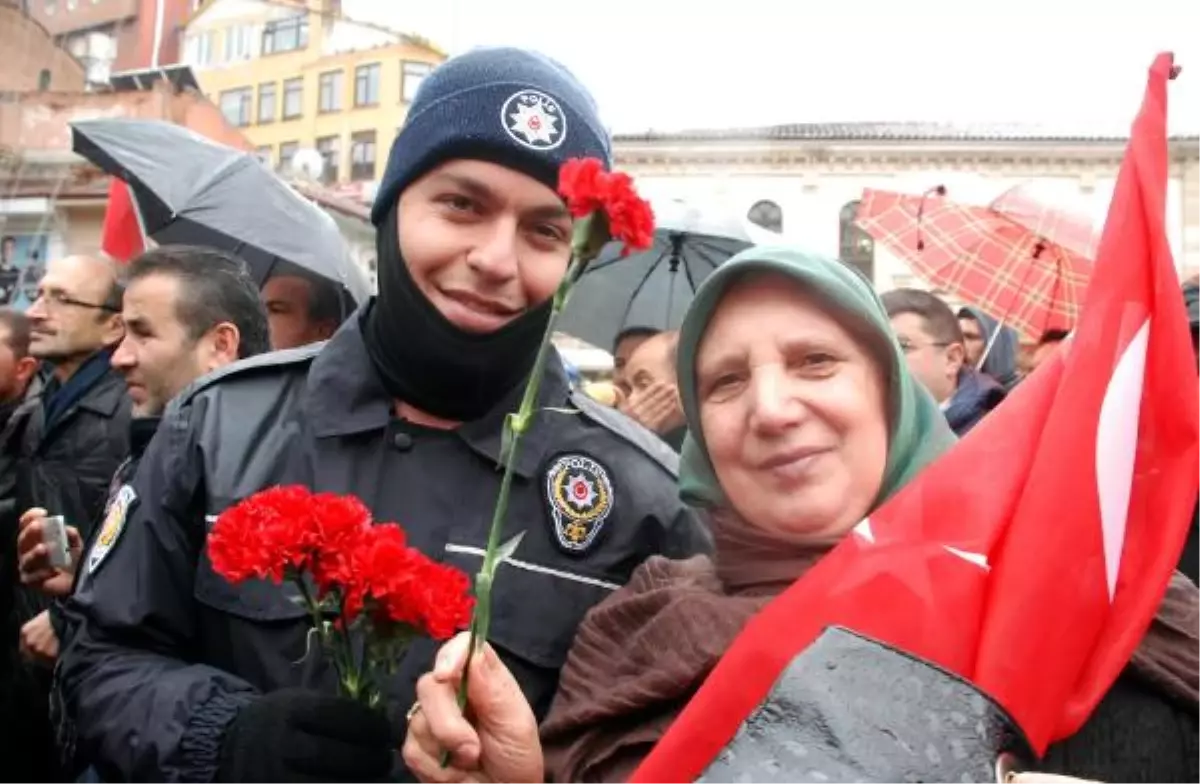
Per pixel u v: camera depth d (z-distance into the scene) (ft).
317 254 14.25
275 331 11.95
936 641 3.82
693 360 4.92
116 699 5.04
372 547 3.88
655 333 13.30
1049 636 3.82
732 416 4.70
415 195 5.41
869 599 3.93
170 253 8.39
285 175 64.18
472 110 5.28
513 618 5.34
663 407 11.14
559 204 5.38
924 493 4.13
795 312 4.60
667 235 14.14
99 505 9.46
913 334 11.69
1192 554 7.55
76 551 8.48
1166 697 4.12
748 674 4.05
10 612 9.68
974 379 11.57
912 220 17.06
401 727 5.03
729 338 4.70
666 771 4.08
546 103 5.34
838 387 4.56
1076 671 3.86
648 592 5.04
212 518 5.33
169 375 8.07
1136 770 4.02
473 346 5.38
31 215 57.41
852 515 4.58
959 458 4.17
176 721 4.82
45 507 9.57
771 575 4.68
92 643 5.42
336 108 92.22
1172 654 4.19
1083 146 89.10
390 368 5.60
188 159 15.16
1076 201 16.20
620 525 5.64
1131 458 4.09
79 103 60.23
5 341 12.75
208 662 5.41
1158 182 4.37
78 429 9.88
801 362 4.61
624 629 5.05
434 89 5.45
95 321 10.21
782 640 4.02
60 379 10.61
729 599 4.71
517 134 5.24
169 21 88.12
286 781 4.30
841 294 4.53
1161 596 4.00
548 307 5.50
